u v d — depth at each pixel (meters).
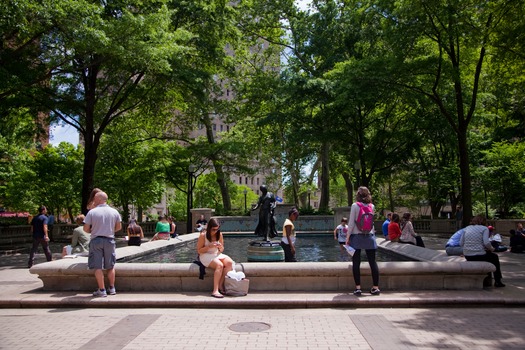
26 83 14.99
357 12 20.17
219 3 23.09
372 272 7.91
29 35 14.88
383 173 31.22
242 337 5.74
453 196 35.91
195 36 20.16
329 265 8.32
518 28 14.01
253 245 11.21
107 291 8.38
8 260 15.52
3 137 25.34
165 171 33.12
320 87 24.20
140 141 31.11
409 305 7.50
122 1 17.70
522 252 16.28
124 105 23.58
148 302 7.63
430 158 36.69
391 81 18.75
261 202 11.87
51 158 32.03
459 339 5.54
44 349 5.29
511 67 16.41
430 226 30.62
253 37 34.34
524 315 6.88
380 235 27.41
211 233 8.27
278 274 8.31
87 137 20.70
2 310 7.56
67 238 27.84
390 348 5.20
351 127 26.80
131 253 11.59
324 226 26.94
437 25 16.78
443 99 22.09
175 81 20.22
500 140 33.16
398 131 26.80
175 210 59.69
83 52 15.13
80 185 32.16
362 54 26.78
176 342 5.54
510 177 29.67
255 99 32.94
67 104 19.98
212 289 8.41
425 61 17.69
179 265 8.45
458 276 8.40
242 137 34.88
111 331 6.09
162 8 16.55
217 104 28.69
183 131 31.95
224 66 25.55
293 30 32.03
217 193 55.00
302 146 30.98
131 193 33.66
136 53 15.24
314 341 5.52
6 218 30.30
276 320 6.66
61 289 8.68
